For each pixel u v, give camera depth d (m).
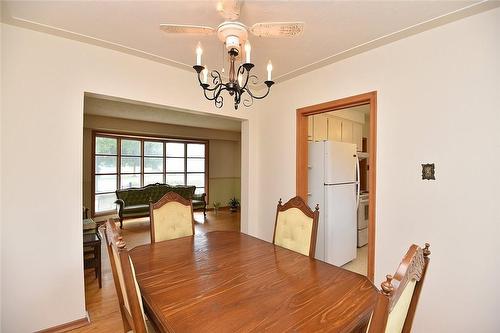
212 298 1.12
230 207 7.49
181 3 1.52
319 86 2.52
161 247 1.84
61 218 1.92
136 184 6.23
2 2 1.49
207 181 7.39
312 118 3.49
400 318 0.82
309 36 1.89
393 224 1.95
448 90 1.69
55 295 1.90
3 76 1.70
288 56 2.23
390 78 1.98
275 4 1.51
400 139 1.92
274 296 1.14
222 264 1.52
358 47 2.06
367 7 1.54
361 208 3.82
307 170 2.85
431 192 1.76
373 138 2.07
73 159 1.97
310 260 1.58
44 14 1.63
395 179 1.94
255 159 3.29
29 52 1.80
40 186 1.84
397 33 1.83
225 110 2.97
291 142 2.84
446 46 1.70
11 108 1.73
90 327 1.97
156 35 1.92
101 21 1.72
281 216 2.09
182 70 2.60
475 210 1.57
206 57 2.29
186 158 7.09
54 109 1.89
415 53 1.84
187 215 2.38
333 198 2.92
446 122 1.70
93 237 2.70
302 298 1.12
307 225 1.88
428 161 1.77
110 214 5.75
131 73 2.26
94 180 5.47
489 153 1.53
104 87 2.12
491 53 1.53
